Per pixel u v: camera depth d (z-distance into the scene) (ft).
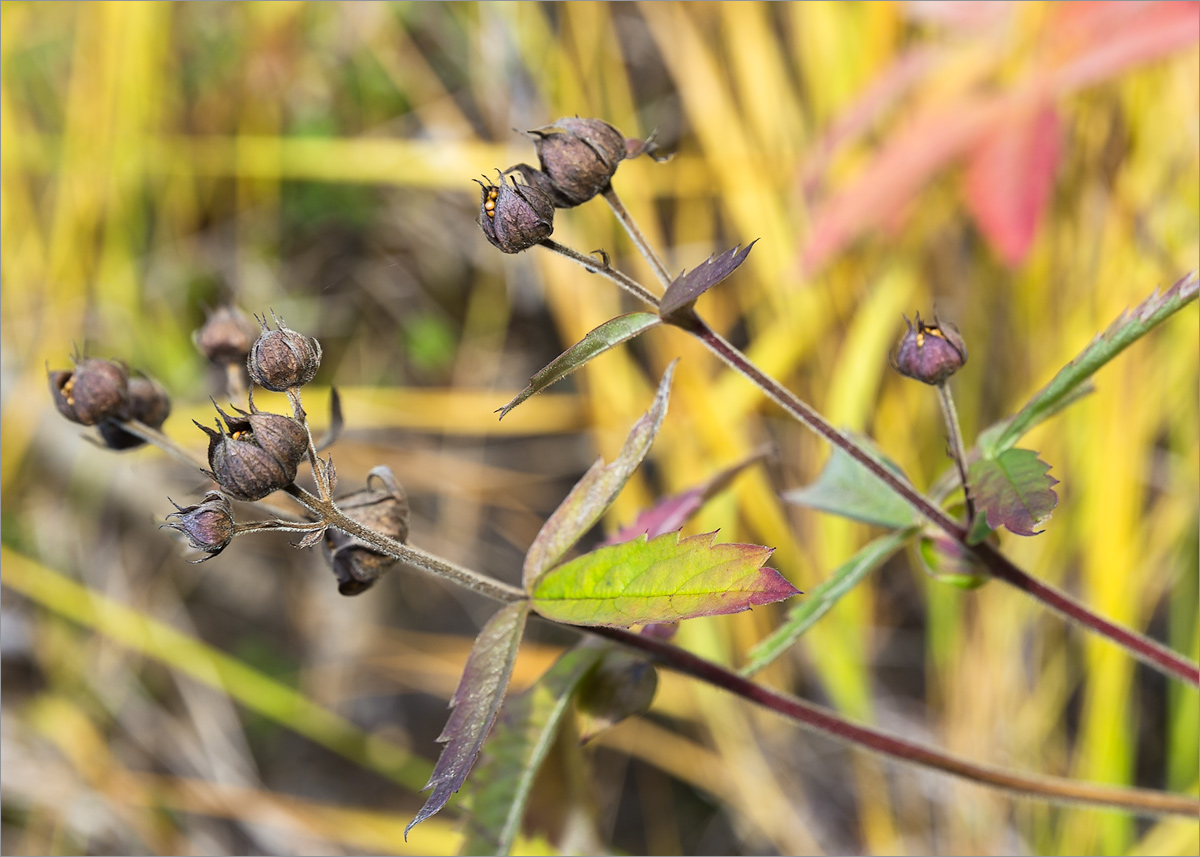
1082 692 3.25
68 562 3.55
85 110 3.77
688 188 3.41
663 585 1.81
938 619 3.12
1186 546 2.95
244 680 3.50
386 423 3.57
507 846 1.93
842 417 2.96
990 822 3.05
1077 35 2.31
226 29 3.76
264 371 1.81
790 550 3.17
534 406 3.58
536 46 3.45
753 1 3.17
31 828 3.30
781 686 3.29
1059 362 2.90
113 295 3.73
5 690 3.50
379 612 3.64
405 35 3.73
